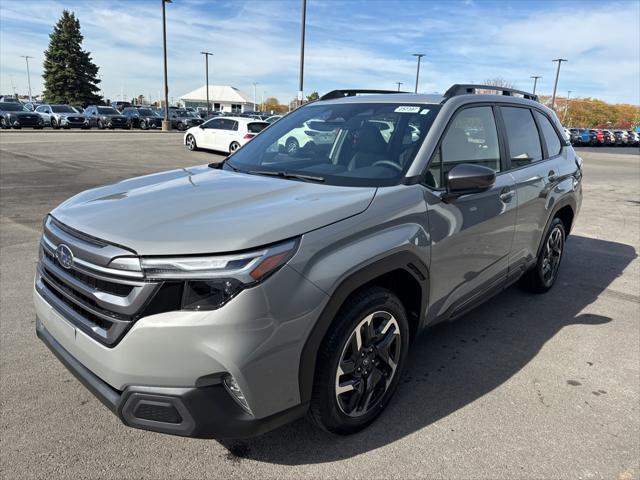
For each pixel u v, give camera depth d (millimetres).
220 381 2068
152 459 2455
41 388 3023
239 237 2055
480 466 2477
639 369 3482
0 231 6609
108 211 2449
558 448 2623
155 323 1992
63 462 2408
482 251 3354
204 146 20016
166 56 38250
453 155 3150
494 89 3908
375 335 2609
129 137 27141
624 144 58250
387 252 2459
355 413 2617
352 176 2930
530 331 4055
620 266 5977
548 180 4246
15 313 4059
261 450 2543
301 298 2131
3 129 31234
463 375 3346
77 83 64062
